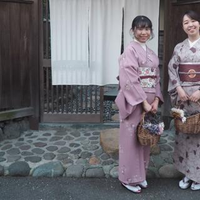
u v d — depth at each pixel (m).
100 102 4.97
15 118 4.75
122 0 4.57
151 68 3.04
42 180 3.51
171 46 4.59
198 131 3.03
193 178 3.25
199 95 3.01
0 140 4.48
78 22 4.68
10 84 4.66
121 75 3.01
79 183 3.46
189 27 2.98
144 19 2.96
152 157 3.94
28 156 3.94
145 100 2.96
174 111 3.14
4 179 3.52
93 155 3.99
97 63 4.77
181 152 3.33
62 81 4.85
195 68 3.02
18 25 4.58
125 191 3.29
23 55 4.69
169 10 4.53
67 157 3.93
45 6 4.74
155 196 3.20
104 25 4.65
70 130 4.95
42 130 4.95
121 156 3.22
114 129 4.59
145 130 2.97
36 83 4.82
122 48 4.89
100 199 3.14
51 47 4.75
